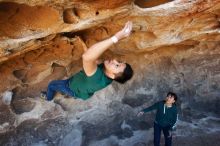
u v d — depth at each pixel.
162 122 6.02
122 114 7.06
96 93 6.70
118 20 4.82
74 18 4.30
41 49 5.11
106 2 4.17
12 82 5.55
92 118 6.78
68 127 6.52
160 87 7.16
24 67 5.41
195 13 4.98
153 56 6.73
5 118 5.77
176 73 7.11
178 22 5.21
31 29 4.24
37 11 4.06
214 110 7.61
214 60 7.02
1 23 4.04
